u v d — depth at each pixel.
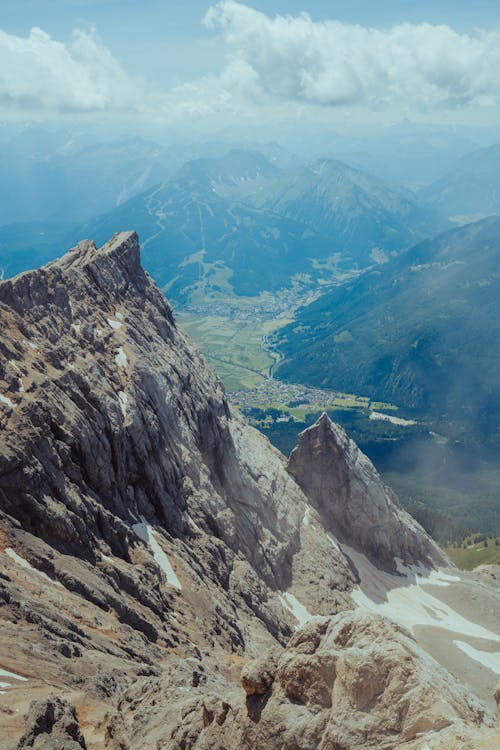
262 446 175.25
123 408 114.31
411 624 145.75
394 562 176.25
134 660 69.81
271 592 131.88
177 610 93.31
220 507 130.00
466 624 157.25
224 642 95.94
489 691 124.94
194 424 137.12
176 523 115.69
